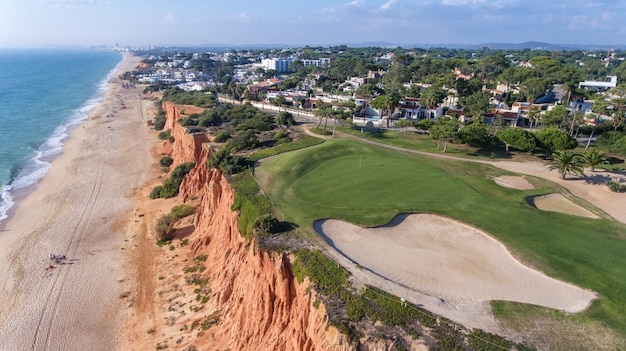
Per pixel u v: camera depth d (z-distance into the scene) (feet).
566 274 113.19
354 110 381.81
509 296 103.60
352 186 177.78
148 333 143.64
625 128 290.97
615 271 114.73
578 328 91.86
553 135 249.75
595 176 211.41
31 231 223.30
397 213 148.25
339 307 98.27
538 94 406.62
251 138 255.09
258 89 551.18
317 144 251.60
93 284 173.78
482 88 479.00
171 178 272.31
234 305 137.49
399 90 477.36
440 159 232.32
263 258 124.57
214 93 544.62
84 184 296.92
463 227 141.08
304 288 109.70
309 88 540.52
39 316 155.02
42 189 290.56
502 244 129.08
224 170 199.21
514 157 246.27
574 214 160.45
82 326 149.69
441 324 91.45
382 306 97.04
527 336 89.04
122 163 346.33
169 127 439.63
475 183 186.70
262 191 171.94
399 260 119.85
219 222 186.70
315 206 155.33
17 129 479.82
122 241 210.18
